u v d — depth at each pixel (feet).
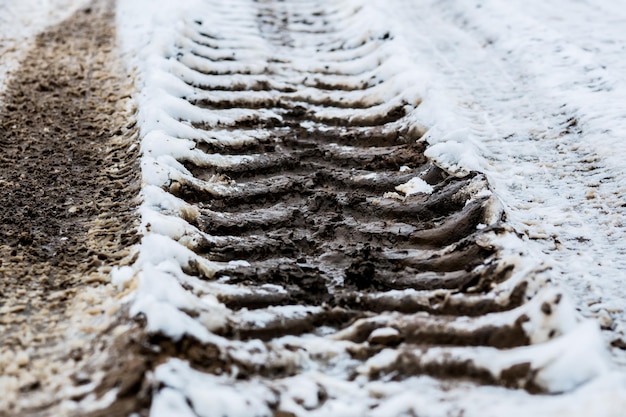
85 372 9.28
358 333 9.57
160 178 10.55
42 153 11.10
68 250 10.11
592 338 9.21
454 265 9.99
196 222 10.37
